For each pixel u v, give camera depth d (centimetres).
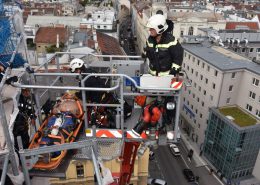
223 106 3875
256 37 5328
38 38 5122
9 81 756
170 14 6700
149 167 3744
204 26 6525
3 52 950
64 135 824
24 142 804
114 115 909
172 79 795
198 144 4328
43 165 774
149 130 869
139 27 8812
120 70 1009
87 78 809
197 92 4284
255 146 3434
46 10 7950
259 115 3550
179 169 3756
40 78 1041
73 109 893
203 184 3538
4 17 977
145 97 909
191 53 4331
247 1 12731
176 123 863
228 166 3500
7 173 708
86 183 2309
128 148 1120
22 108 854
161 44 824
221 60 3959
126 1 12462
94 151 763
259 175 3528
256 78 3516
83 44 4781
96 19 7644
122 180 1202
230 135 3388
